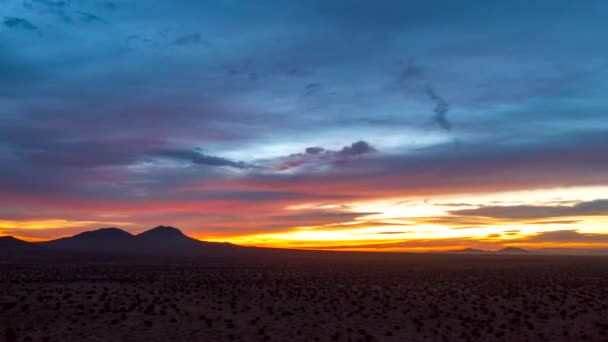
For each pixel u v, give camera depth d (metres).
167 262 129.88
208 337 32.22
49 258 157.25
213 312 39.06
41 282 53.91
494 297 47.22
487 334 34.28
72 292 45.34
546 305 43.44
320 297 46.31
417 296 47.81
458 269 93.75
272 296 46.84
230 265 108.88
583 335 34.34
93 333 32.09
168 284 54.97
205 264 115.38
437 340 32.84
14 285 49.97
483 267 103.50
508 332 34.88
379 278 66.75
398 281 61.78
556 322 37.53
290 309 40.97
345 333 34.06
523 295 48.34
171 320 35.66
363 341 32.09
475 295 48.69
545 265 115.94
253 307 41.59
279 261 143.88
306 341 31.95
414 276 71.00
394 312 40.50
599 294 49.88
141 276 68.50
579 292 50.66
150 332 32.91
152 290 49.00
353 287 54.81
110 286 50.69
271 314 39.03
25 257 160.88
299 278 66.12
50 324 33.94
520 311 41.09
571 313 40.19
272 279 63.84
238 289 51.16
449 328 35.81
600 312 40.75
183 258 169.75
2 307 37.12
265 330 34.28
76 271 82.06
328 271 84.75
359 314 39.56
